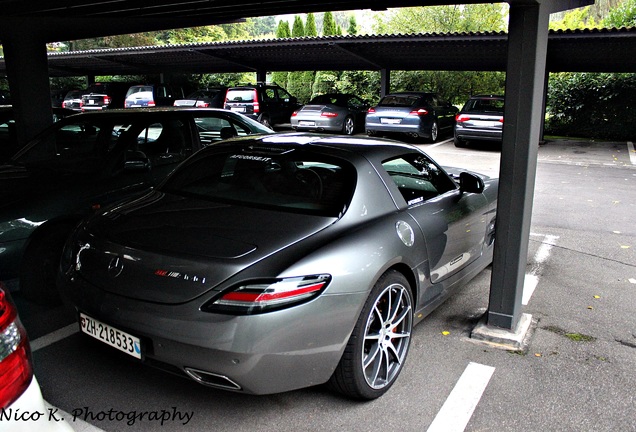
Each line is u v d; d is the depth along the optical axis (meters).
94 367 3.07
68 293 2.73
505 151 3.33
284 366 2.37
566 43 12.71
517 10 3.12
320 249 2.52
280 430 2.54
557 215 7.09
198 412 2.67
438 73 22.62
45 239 3.80
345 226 2.76
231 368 2.29
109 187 4.17
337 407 2.74
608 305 4.16
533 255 5.39
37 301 3.85
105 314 2.52
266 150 3.34
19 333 1.52
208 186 3.24
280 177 3.12
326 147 3.29
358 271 2.56
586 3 4.11
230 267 2.37
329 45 15.20
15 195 3.82
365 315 2.63
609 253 5.48
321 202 2.90
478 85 22.67
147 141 4.61
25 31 6.66
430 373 3.10
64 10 6.46
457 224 3.64
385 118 14.88
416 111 14.66
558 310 4.05
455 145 14.49
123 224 2.87
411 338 3.41
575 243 5.82
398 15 25.97
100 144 4.40
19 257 3.70
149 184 4.46
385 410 2.72
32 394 1.50
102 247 2.71
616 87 16.53
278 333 2.30
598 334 3.65
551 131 18.12
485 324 3.65
